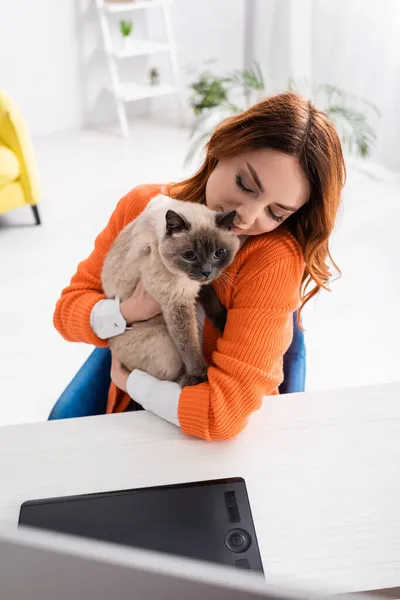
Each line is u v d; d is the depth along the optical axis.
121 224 1.23
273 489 0.80
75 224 2.98
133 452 0.86
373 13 3.00
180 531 0.72
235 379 0.92
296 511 0.77
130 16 3.96
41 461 0.85
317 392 0.98
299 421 0.92
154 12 4.03
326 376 2.07
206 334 1.16
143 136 4.07
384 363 2.13
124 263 1.08
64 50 3.87
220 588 0.26
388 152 3.36
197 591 0.26
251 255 1.04
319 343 2.23
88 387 1.25
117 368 1.10
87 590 0.28
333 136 0.90
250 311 0.98
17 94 3.89
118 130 4.19
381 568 0.70
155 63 4.27
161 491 0.78
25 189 2.79
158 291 1.01
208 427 0.87
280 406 0.95
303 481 0.81
